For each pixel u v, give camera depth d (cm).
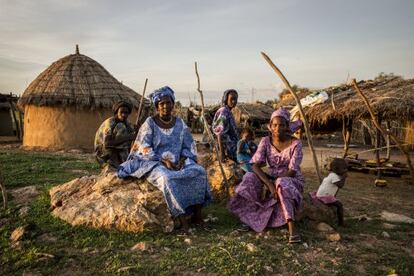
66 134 1623
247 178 492
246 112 2894
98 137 682
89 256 394
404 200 738
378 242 450
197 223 510
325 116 1122
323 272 363
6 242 423
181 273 357
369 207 653
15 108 2297
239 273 355
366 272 366
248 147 657
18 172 855
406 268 370
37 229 464
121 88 1730
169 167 500
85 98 1609
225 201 611
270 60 630
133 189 504
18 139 2238
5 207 540
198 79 666
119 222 462
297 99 626
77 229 464
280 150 491
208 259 382
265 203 484
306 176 1058
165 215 477
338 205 509
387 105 998
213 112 2970
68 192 556
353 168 1173
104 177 550
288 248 420
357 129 2783
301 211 508
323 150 2098
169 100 514
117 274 354
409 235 480
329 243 441
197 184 495
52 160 1134
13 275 352
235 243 429
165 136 520
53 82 1655
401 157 1792
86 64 1756
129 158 531
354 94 1172
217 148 667
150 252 405
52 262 376
